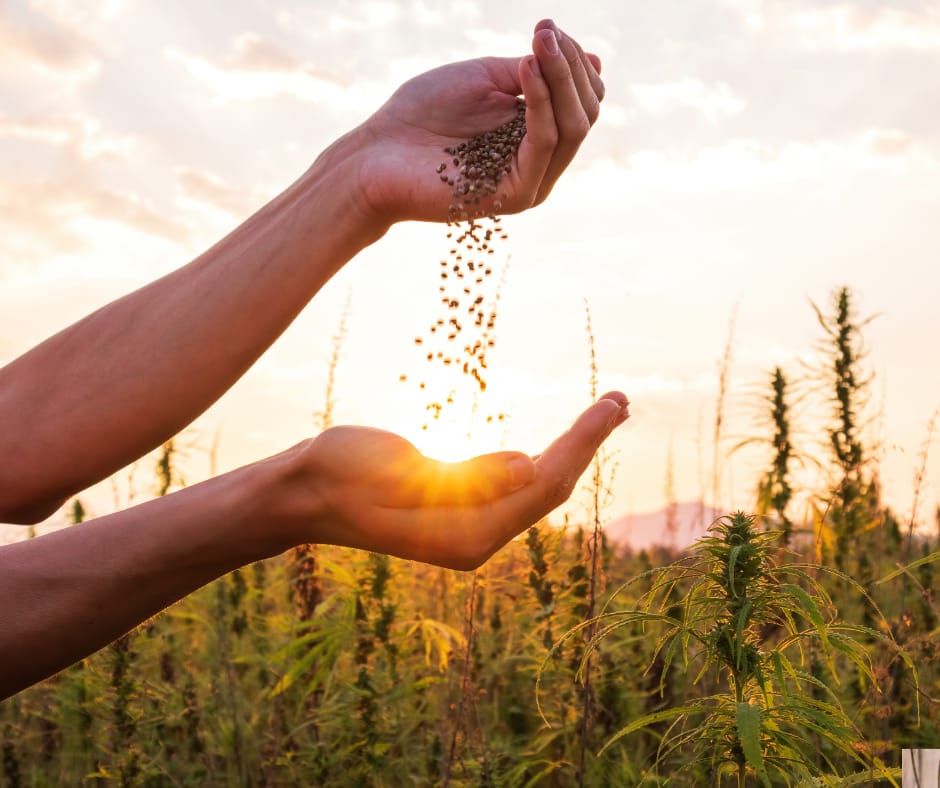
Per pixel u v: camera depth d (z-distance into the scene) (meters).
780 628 1.20
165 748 1.51
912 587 1.43
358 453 0.69
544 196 0.93
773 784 1.01
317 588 1.55
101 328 0.90
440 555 0.70
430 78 0.98
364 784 1.30
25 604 0.69
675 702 1.32
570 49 0.88
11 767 1.41
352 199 0.92
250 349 0.89
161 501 0.71
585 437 0.70
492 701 1.56
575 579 1.31
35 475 0.87
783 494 1.54
